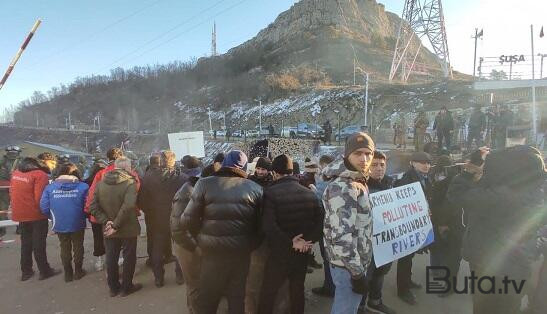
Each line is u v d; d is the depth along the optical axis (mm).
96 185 5121
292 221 3623
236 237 3420
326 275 4859
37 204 5707
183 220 3580
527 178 2883
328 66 113938
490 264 2986
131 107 129250
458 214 4672
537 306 3500
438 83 58781
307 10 157625
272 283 3646
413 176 4730
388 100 59500
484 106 24844
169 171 5395
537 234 3127
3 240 8195
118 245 5164
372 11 170125
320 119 68312
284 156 3822
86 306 4828
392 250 4094
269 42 156125
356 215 2992
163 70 148625
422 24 76125
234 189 3480
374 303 4324
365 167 3094
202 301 3510
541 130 17688
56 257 7000
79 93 153375
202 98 117562
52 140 112875
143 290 5270
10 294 5270
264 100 96688
